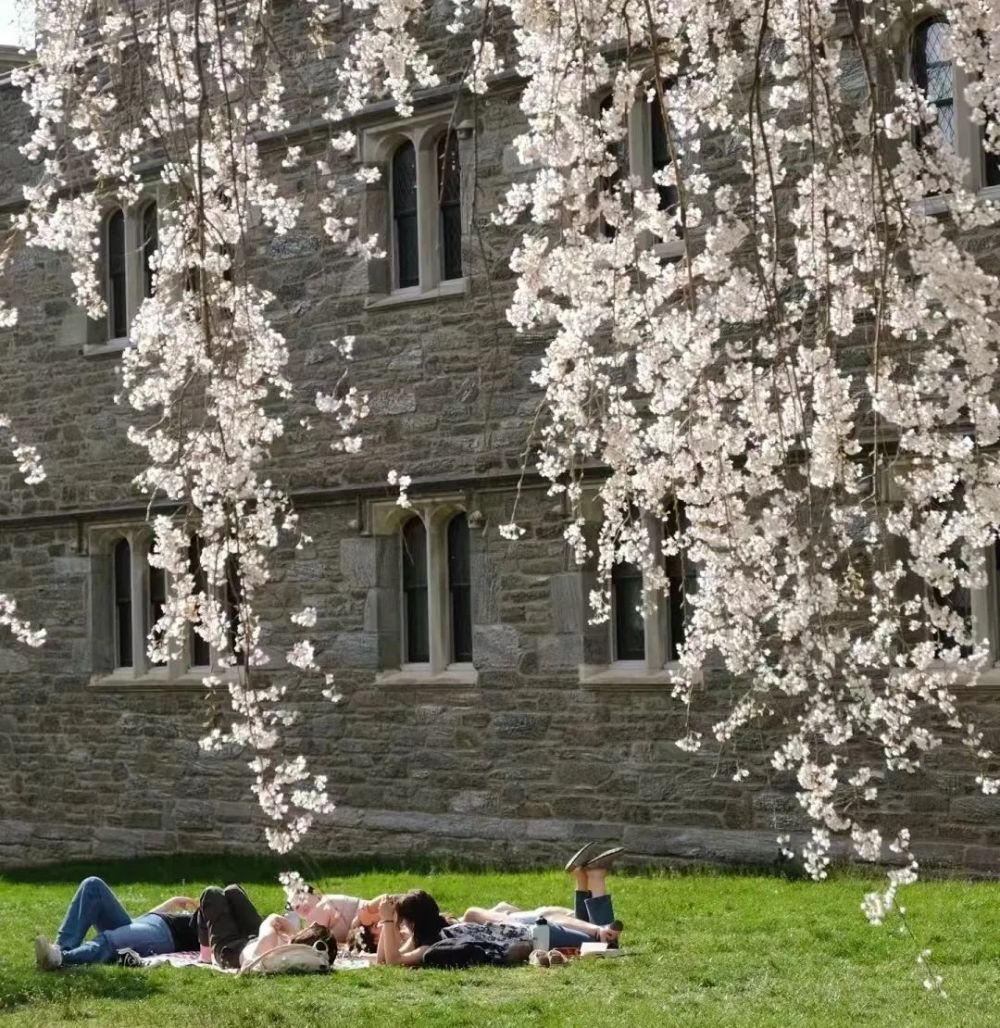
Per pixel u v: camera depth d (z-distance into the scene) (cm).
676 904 1361
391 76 1000
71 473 2167
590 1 811
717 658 1623
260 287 1962
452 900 1470
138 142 969
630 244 879
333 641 1911
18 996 1052
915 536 844
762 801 1589
